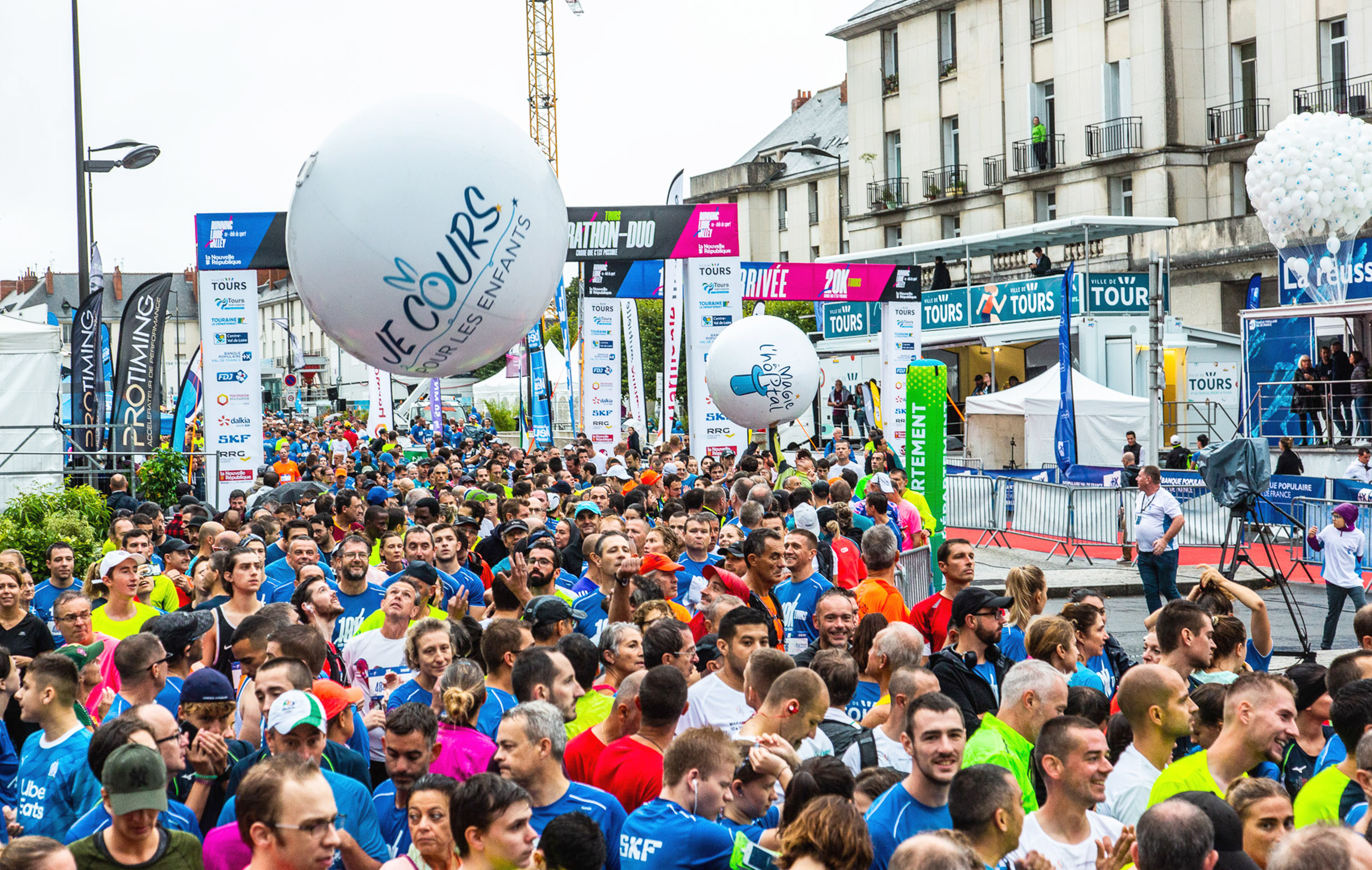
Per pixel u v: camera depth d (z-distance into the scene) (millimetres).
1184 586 16156
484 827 3766
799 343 15938
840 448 17062
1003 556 19578
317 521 10305
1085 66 44406
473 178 4852
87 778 4977
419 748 4766
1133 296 32781
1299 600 15344
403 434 43844
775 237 66812
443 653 5781
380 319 4945
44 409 18578
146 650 5613
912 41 51156
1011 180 47344
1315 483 18594
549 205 5094
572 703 5246
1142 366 32344
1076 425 27031
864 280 25203
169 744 4602
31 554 12141
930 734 4219
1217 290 40312
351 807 4508
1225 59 41844
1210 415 31219
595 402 24422
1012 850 4016
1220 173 42312
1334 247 20344
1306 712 5207
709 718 5844
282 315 105312
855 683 5500
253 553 7332
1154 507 13523
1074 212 45188
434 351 5062
